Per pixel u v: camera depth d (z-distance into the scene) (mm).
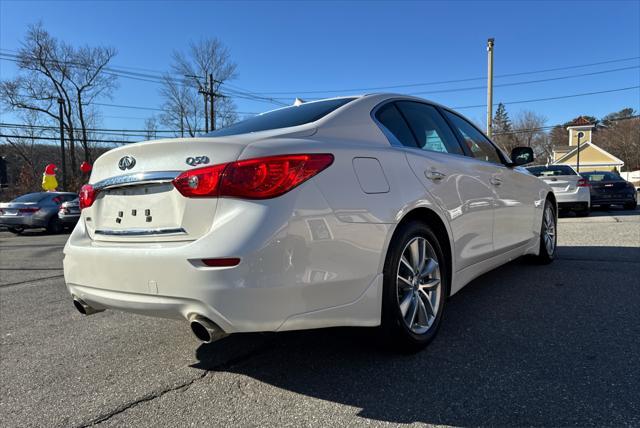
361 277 2350
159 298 2188
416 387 2359
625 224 8805
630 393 2193
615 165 49094
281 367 2691
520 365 2553
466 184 3299
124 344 3230
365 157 2533
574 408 2088
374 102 3010
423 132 3262
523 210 4324
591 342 2834
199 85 34750
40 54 33906
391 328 2576
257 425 2094
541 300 3760
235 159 2143
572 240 6871
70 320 3871
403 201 2617
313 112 2875
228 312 2021
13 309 4320
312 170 2227
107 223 2594
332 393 2354
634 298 3701
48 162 37750
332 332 3205
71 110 35594
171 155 2311
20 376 2760
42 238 12086
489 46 21594
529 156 4148
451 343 2912
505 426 1984
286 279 2084
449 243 3047
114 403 2369
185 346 3143
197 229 2166
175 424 2139
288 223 2096
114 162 2557
